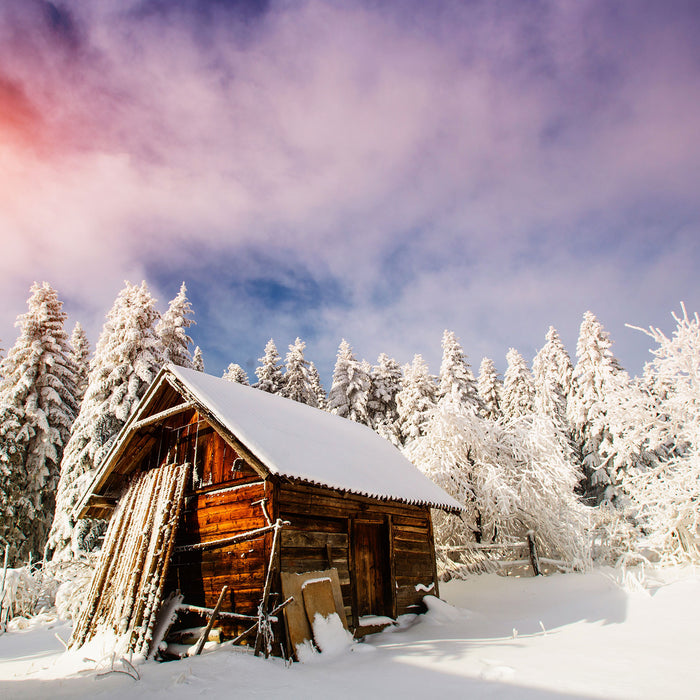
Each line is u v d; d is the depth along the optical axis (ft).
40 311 86.63
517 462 61.11
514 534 59.36
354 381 118.01
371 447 46.52
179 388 34.22
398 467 45.01
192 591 31.50
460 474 59.82
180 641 29.91
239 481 30.99
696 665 19.51
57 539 63.41
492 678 19.10
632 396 53.52
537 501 56.44
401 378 138.41
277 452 29.19
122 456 39.37
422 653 25.20
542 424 60.80
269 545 27.61
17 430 77.92
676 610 32.12
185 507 34.19
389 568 36.47
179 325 86.22
